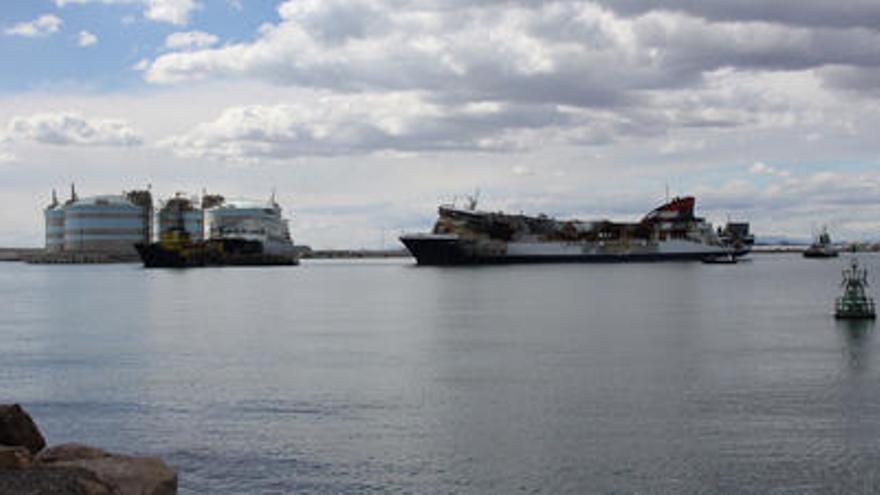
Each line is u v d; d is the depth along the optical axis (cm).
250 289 18312
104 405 4878
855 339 7475
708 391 4997
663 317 10025
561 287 17100
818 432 3997
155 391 5266
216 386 5403
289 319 10456
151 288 18838
